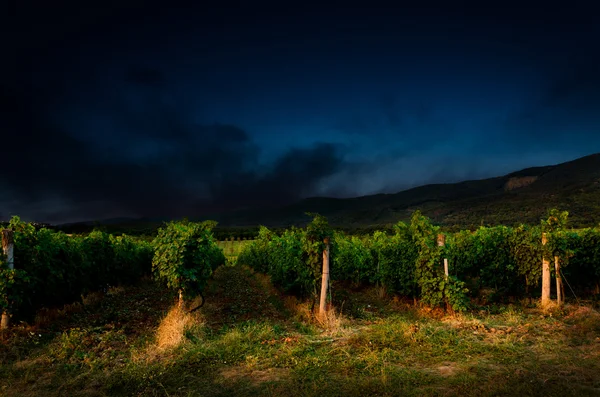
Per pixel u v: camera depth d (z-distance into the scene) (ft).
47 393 17.46
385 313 37.09
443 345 22.56
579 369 18.45
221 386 17.69
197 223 36.27
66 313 34.53
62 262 35.68
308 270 38.47
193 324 28.22
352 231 190.60
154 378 18.54
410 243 44.16
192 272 33.01
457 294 33.91
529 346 22.80
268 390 16.94
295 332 27.66
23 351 22.94
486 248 46.24
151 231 177.88
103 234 50.67
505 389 16.07
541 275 39.65
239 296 50.85
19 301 27.68
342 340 24.25
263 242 78.48
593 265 43.19
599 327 26.05
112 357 22.06
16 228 31.30
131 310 38.19
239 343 23.45
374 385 16.96
